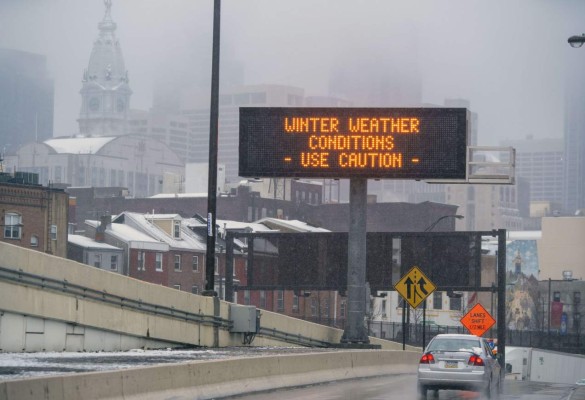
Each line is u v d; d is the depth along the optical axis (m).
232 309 143.62
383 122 148.38
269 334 153.75
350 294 157.38
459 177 147.12
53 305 111.69
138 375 78.44
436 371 94.06
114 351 119.94
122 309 122.00
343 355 126.38
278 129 149.88
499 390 104.38
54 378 66.06
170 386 83.75
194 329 135.12
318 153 149.00
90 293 116.88
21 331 108.50
